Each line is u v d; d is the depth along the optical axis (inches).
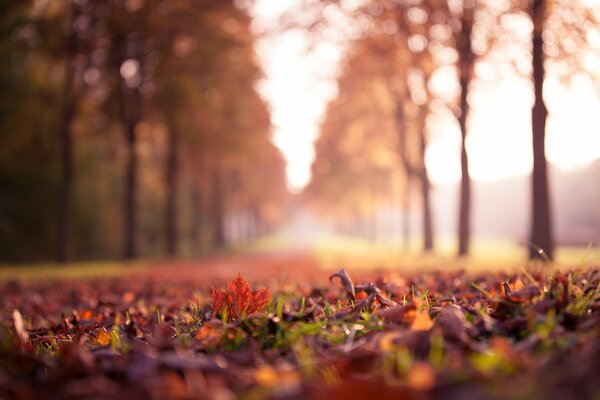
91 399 76.4
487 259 721.6
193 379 81.8
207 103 1106.7
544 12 616.7
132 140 1042.7
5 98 902.4
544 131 630.5
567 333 98.0
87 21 923.4
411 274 336.5
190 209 2132.1
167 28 941.2
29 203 1290.6
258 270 687.7
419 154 1220.5
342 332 114.6
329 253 1466.5
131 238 1089.4
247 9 1027.9
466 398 67.4
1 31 839.1
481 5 727.1
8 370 96.7
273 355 105.0
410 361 84.0
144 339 140.1
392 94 1117.7
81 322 181.8
